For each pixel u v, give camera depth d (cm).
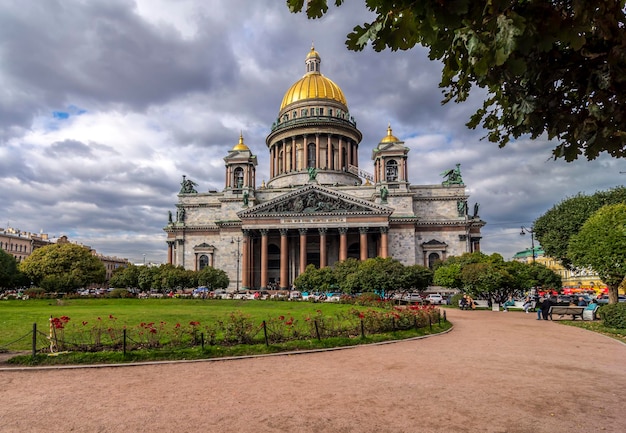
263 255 10106
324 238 9969
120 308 5544
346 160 13075
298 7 518
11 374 1772
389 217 10281
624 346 2455
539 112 634
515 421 1148
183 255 11519
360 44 521
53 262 10231
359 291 7088
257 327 2575
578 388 1491
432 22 450
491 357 2091
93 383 1609
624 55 504
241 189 11538
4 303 6369
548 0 488
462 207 10950
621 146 614
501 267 6638
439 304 7162
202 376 1706
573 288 12100
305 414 1205
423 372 1742
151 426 1124
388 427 1103
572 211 7100
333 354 2181
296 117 13250
